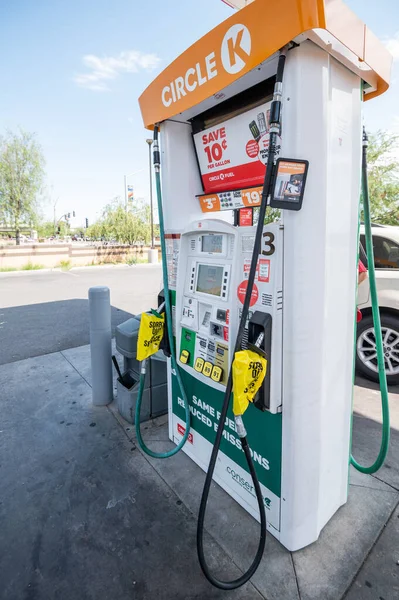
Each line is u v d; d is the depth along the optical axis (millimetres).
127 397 2846
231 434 1994
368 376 3600
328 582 1574
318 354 1584
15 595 1547
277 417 1663
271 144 1345
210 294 1951
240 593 1536
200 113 2137
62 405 3201
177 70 1816
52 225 40031
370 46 1512
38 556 1729
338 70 1505
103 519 1938
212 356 1923
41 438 2699
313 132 1404
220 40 1521
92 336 3057
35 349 4797
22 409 3139
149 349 2258
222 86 1604
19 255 16641
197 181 2371
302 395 1577
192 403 2307
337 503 1944
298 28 1219
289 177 1386
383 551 1719
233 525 1881
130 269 16391
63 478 2264
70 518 1949
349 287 1723
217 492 2115
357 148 1657
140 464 2379
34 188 18516
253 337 1642
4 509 2020
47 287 10422
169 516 1951
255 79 1650
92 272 14891
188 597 1526
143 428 2816
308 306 1521
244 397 1444
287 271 1498
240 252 1730
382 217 8945
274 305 1541
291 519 1678
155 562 1689
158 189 2182
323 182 1462
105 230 22359
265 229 1552
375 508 1985
